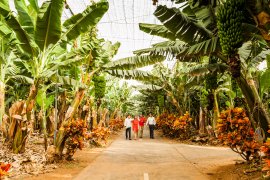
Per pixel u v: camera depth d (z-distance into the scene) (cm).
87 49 1109
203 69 1158
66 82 1228
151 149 1578
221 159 1148
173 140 2348
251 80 868
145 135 3119
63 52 1210
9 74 1352
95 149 1494
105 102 3036
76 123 1042
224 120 896
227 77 1661
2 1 872
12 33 1026
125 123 2447
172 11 819
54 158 991
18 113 1066
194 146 1769
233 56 564
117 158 1184
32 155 1010
